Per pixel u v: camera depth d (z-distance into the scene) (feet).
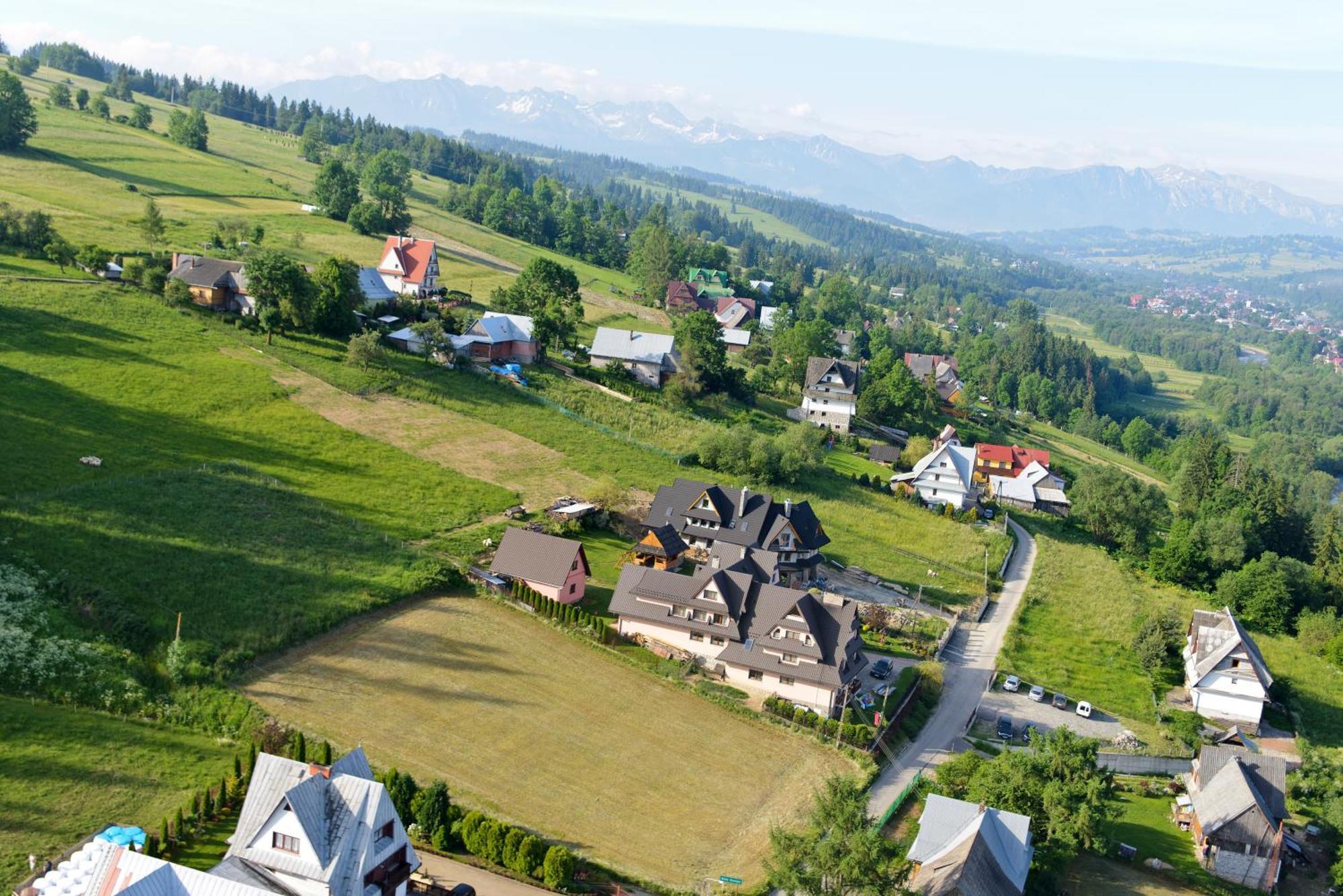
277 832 177.58
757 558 342.85
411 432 440.86
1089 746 259.19
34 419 358.23
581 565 329.72
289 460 383.86
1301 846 279.28
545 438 469.57
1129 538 534.37
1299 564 492.13
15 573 260.21
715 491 395.34
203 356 452.76
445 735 246.27
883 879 190.70
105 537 290.76
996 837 221.87
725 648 304.91
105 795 203.10
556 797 231.09
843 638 301.84
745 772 255.09
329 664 264.72
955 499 532.73
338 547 322.14
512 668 281.74
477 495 394.11
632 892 203.82
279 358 471.21
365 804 178.60
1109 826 267.80
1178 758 315.17
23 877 178.91
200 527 311.06
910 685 327.06
